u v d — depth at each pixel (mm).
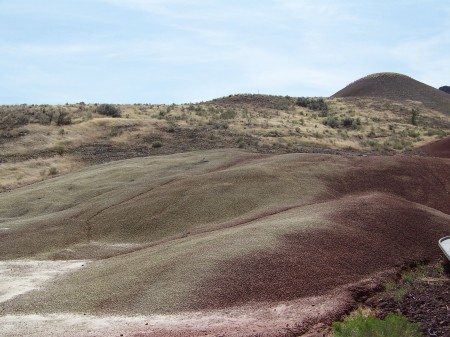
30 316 12453
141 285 13562
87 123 50156
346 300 12094
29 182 36344
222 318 11453
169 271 14133
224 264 14102
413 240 17438
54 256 19094
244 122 56250
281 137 48906
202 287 12992
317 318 11102
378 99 90625
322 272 13953
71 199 27438
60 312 12570
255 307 12031
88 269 16453
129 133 48031
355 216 18609
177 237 19453
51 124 49719
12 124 49469
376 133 57938
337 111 76438
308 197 23078
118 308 12453
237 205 22250
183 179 27391
